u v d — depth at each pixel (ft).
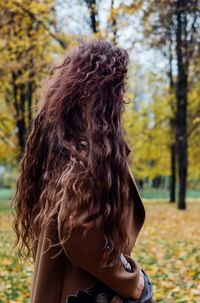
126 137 5.20
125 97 5.38
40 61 38.42
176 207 67.77
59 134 5.03
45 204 5.00
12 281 19.11
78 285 4.90
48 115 5.21
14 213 6.02
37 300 4.93
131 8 26.86
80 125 5.03
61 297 4.95
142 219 5.27
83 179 4.64
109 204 4.68
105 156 4.81
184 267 22.98
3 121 57.82
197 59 33.68
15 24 33.99
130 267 5.05
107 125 4.97
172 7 29.30
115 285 4.80
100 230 4.59
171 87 64.69
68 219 4.52
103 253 4.59
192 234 36.73
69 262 4.94
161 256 26.71
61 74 5.40
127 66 5.37
